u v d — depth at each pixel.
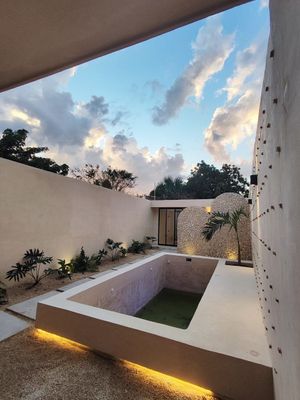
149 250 11.44
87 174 15.56
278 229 1.40
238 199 7.21
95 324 2.53
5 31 2.11
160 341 2.19
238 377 1.88
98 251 8.04
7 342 2.74
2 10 1.87
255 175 3.25
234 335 2.27
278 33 1.19
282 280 1.28
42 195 5.79
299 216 0.85
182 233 7.83
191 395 1.97
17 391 1.99
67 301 2.97
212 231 6.36
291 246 0.99
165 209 13.87
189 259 6.16
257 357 1.91
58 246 6.25
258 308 2.96
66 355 2.49
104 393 1.98
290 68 0.94
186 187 23.02
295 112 0.87
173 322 4.28
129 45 2.43
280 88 1.19
